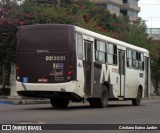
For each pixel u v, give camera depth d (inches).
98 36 852.0
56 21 1289.4
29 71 775.7
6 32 1197.1
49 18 1267.2
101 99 853.2
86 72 799.7
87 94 800.3
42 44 771.4
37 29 779.4
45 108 829.2
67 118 604.1
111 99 930.1
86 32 805.2
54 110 758.5
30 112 701.9
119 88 951.6
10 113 679.1
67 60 754.8
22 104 1043.3
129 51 1016.9
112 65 911.0
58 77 757.3
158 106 997.2
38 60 771.4
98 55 845.2
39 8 1273.4
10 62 1216.2
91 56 818.2
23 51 784.3
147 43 1947.6
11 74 1200.8
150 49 1910.7
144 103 1210.0
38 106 927.7
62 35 762.8
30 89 772.6
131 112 754.2
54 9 1370.6
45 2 1704.0
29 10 1247.5
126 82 992.9
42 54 769.6
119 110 800.3
